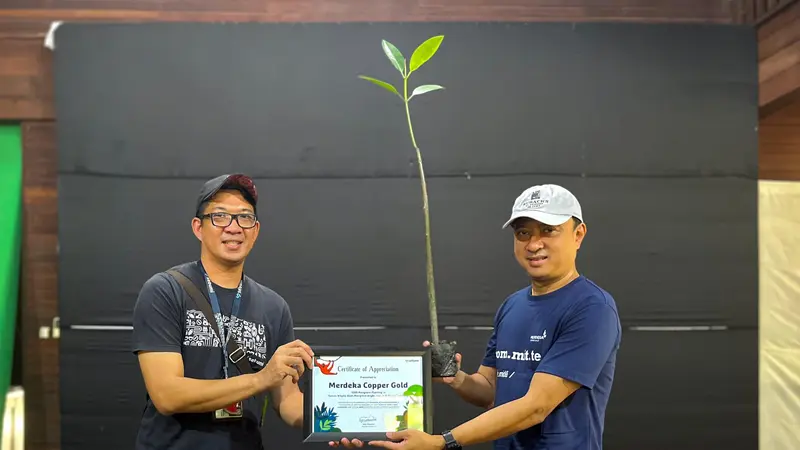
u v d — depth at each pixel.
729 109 2.66
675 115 2.65
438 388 2.58
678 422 2.60
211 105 2.58
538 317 1.59
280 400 1.80
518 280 2.60
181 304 1.58
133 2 2.67
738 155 2.65
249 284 1.72
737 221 2.64
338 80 2.60
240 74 2.59
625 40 2.65
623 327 2.62
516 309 1.67
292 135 2.59
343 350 1.61
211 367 1.58
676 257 2.63
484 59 2.62
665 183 2.64
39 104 2.63
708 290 2.63
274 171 2.59
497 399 1.64
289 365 1.51
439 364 1.64
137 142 2.56
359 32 2.60
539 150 2.62
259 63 2.59
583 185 2.63
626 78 2.64
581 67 2.64
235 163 2.58
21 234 2.62
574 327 1.52
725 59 2.66
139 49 2.57
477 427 1.49
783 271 2.73
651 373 2.60
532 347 1.58
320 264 2.58
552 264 1.59
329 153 2.60
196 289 1.62
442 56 2.62
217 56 2.59
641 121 2.64
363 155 2.60
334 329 2.57
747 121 2.66
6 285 2.53
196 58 2.58
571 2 2.75
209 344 1.58
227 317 1.63
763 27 2.63
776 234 2.74
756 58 2.66
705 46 2.66
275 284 2.57
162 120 2.57
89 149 2.55
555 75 2.63
